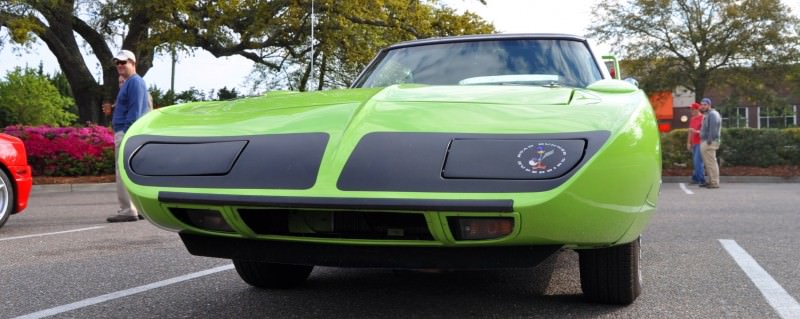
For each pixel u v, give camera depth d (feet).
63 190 42.39
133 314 10.16
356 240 7.84
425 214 7.23
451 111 8.21
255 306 10.52
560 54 12.13
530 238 7.41
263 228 8.30
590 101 8.41
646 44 110.22
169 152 8.55
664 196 34.01
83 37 77.36
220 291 11.67
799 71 103.50
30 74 114.42
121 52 22.39
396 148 7.64
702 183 44.39
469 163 7.37
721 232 19.20
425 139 7.70
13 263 14.75
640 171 7.94
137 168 8.55
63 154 46.14
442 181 7.27
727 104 114.11
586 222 7.43
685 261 14.46
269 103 9.67
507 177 7.22
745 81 107.65
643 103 8.82
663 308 10.18
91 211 27.66
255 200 7.59
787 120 155.12
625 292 9.84
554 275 12.56
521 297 10.85
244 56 84.38
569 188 7.14
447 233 7.39
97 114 77.82
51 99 117.50
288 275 11.48
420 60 12.92
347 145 7.79
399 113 8.24
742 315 9.84
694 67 108.68
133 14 69.00
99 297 11.33
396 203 7.18
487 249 7.73
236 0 67.62
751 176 52.21
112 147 48.19
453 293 11.19
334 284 12.04
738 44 104.22
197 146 8.50
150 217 8.61
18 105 111.86
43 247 17.15
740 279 12.46
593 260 9.64
